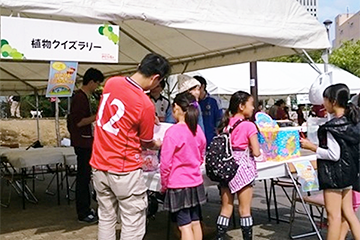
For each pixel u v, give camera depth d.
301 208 5.85
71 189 7.37
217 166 3.73
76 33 3.39
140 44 6.85
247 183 3.78
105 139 3.17
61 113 17.70
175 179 3.48
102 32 3.51
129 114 3.07
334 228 3.54
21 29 3.15
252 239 4.34
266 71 13.31
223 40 5.97
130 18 3.57
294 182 4.17
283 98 19.56
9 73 9.41
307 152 4.82
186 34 5.93
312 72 14.02
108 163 3.15
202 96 5.04
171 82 8.93
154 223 5.11
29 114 18.20
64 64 3.46
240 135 3.77
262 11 4.41
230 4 4.17
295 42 4.66
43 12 3.21
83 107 5.00
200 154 3.64
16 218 5.47
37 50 3.22
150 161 3.86
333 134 3.41
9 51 3.11
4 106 18.16
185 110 3.52
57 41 3.31
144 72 3.10
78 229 4.95
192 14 3.92
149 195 4.57
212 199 6.59
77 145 5.11
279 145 4.23
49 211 5.85
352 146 3.45
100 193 3.28
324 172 3.51
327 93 3.52
